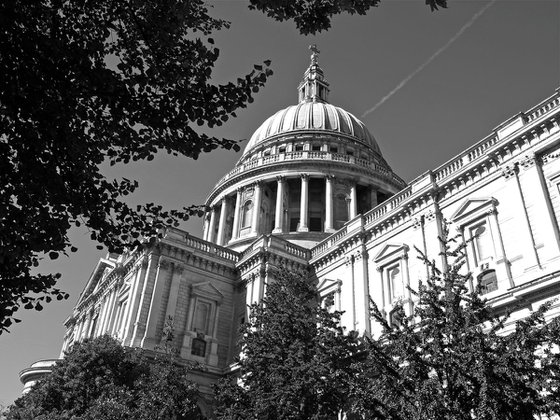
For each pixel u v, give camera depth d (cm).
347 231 4531
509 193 3184
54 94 1205
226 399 2867
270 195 7031
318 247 4950
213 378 4422
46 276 1315
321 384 2533
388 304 3778
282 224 6525
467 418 1603
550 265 2769
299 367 2581
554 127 3045
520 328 1728
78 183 1278
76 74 1215
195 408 3297
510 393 1534
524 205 3066
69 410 3262
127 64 1296
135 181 1386
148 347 4188
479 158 3416
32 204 1237
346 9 1328
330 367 2584
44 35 1203
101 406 2898
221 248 5162
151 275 4597
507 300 2775
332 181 6806
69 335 6556
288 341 2853
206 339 4600
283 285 3309
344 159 7094
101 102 1283
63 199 1258
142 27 1303
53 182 1224
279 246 4953
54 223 1254
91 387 3350
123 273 5178
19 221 1216
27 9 1198
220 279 4981
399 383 1770
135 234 1396
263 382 2789
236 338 4681
